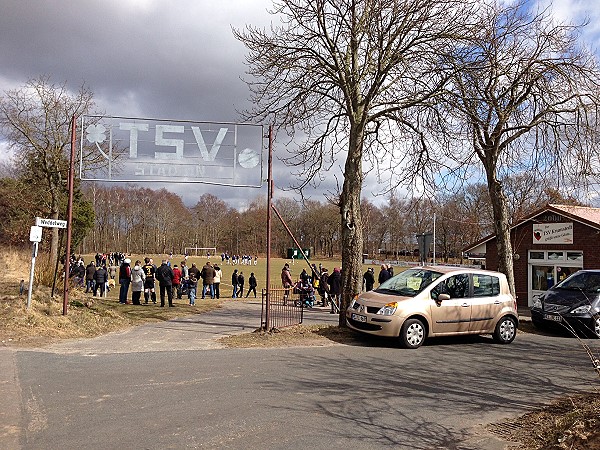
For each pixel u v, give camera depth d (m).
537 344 12.20
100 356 9.34
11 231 28.95
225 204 106.06
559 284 15.47
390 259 72.12
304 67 13.73
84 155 20.84
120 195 87.56
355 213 13.01
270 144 12.27
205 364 8.82
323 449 5.05
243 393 6.99
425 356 10.20
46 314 12.62
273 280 42.12
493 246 25.92
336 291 18.59
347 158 13.16
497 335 12.04
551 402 7.08
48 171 22.53
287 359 9.42
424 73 12.48
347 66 13.52
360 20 12.87
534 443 5.32
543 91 14.57
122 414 5.95
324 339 11.72
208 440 5.17
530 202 24.78
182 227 98.69
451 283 11.73
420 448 5.20
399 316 10.88
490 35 13.29
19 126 21.81
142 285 20.34
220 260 81.44
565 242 22.48
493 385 8.00
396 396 7.15
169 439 5.17
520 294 24.20
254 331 12.80
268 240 12.48
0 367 8.10
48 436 5.18
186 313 17.38
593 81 14.02
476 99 12.69
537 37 14.73
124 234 88.75
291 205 99.62
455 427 5.92
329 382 7.76
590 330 13.23
